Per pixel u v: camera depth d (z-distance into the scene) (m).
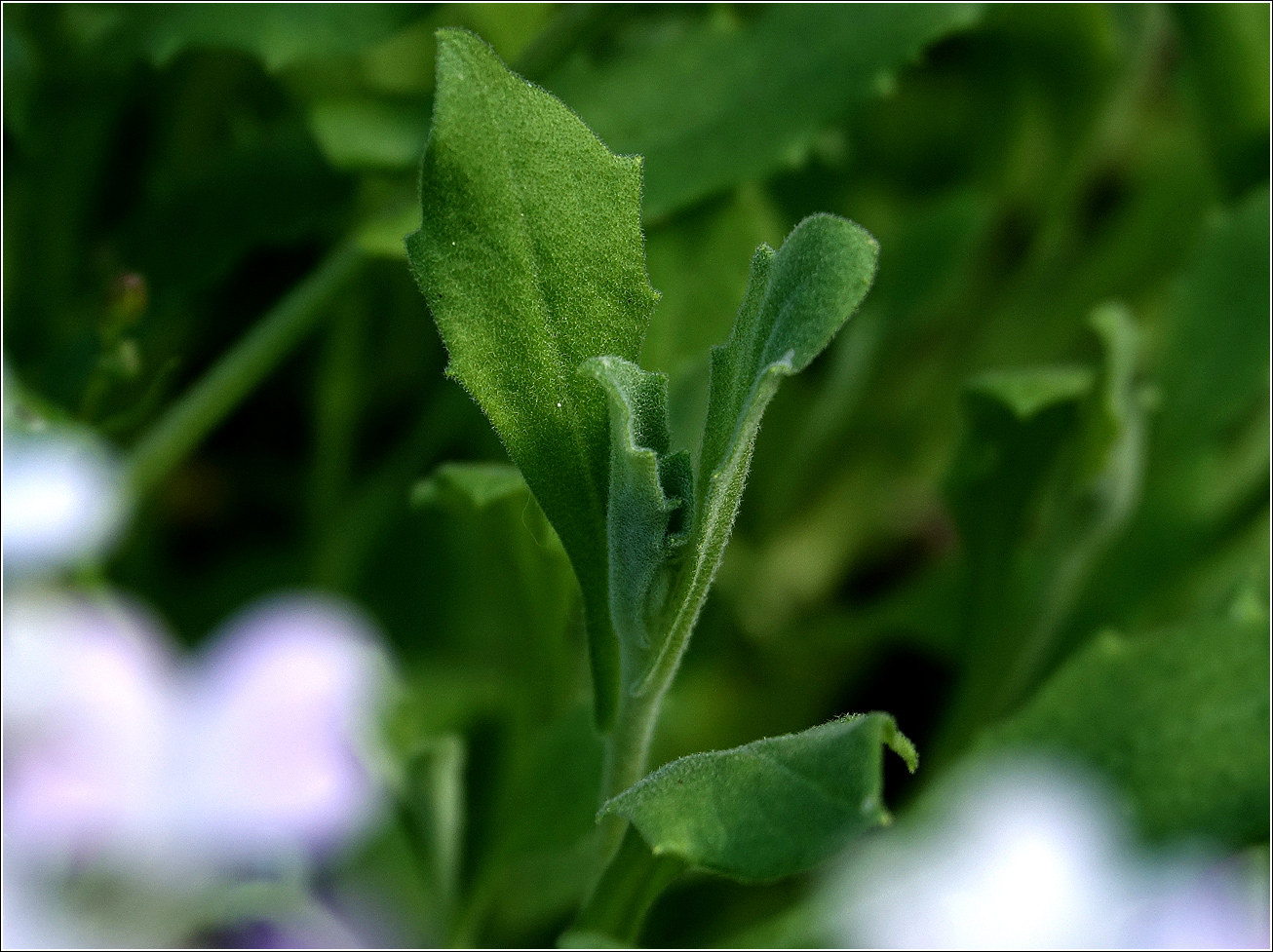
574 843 0.22
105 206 0.31
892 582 0.37
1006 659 0.25
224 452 0.35
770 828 0.17
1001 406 0.24
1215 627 0.21
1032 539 0.25
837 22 0.26
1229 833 0.20
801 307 0.17
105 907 0.20
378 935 0.22
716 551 0.18
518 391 0.18
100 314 0.24
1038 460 0.25
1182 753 0.21
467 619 0.30
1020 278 0.35
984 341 0.35
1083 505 0.24
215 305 0.33
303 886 0.21
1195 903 0.20
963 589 0.25
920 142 0.38
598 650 0.19
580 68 0.26
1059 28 0.30
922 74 0.37
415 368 0.34
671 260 0.26
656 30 0.28
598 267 0.18
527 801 0.22
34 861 0.20
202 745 0.21
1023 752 0.21
